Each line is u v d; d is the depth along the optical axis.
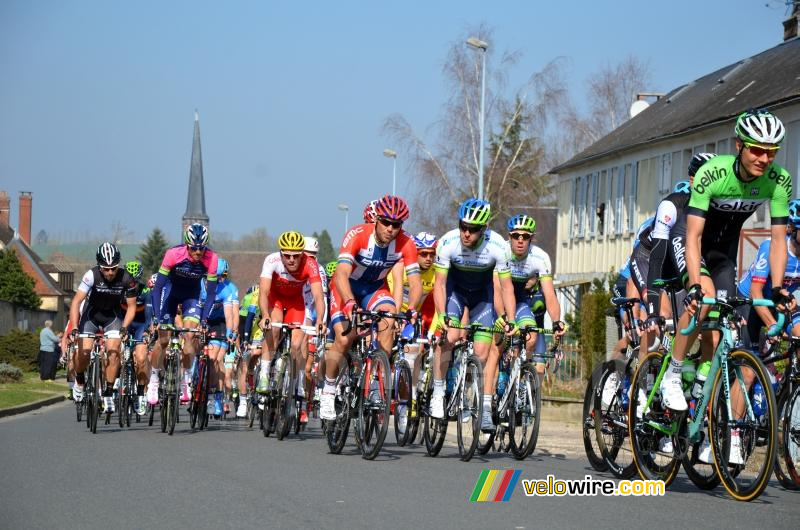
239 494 11.47
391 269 17.12
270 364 19.19
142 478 12.73
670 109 59.88
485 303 16.66
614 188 62.94
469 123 77.50
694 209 11.27
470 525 9.67
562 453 17.38
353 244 15.91
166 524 9.81
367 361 15.29
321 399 16.05
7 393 35.59
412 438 17.06
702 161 13.65
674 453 11.75
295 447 16.91
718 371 11.26
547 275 17.02
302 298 20.14
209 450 16.16
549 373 34.25
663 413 11.97
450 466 14.29
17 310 75.38
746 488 10.99
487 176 80.25
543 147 81.00
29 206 174.00
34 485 12.19
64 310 139.00
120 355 20.75
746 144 10.95
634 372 13.05
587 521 9.84
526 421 15.38
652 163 56.72
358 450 16.50
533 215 94.94
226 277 23.89
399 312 16.33
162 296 21.22
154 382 21.28
